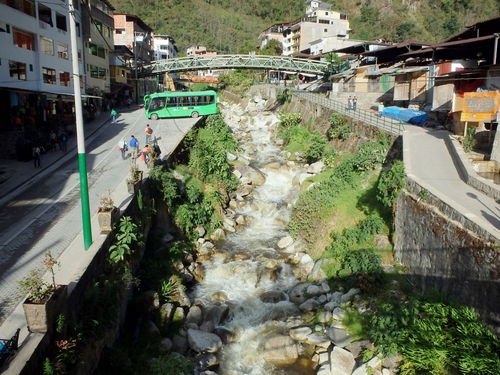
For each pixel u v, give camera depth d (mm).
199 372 12992
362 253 17188
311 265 19188
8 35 30375
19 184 21375
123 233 15023
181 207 22266
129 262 15227
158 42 100875
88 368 10289
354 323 14516
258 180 29203
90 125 38344
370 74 39875
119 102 58688
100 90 49656
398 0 126938
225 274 18953
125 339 13242
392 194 17953
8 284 11961
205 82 82188
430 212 14711
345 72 49781
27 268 12734
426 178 17719
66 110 39469
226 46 129250
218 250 21375
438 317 12445
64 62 38844
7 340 8500
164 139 31453
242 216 24750
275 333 15008
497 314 10867
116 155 27625
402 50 39719
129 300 14609
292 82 67062
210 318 15602
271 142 38562
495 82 23297
